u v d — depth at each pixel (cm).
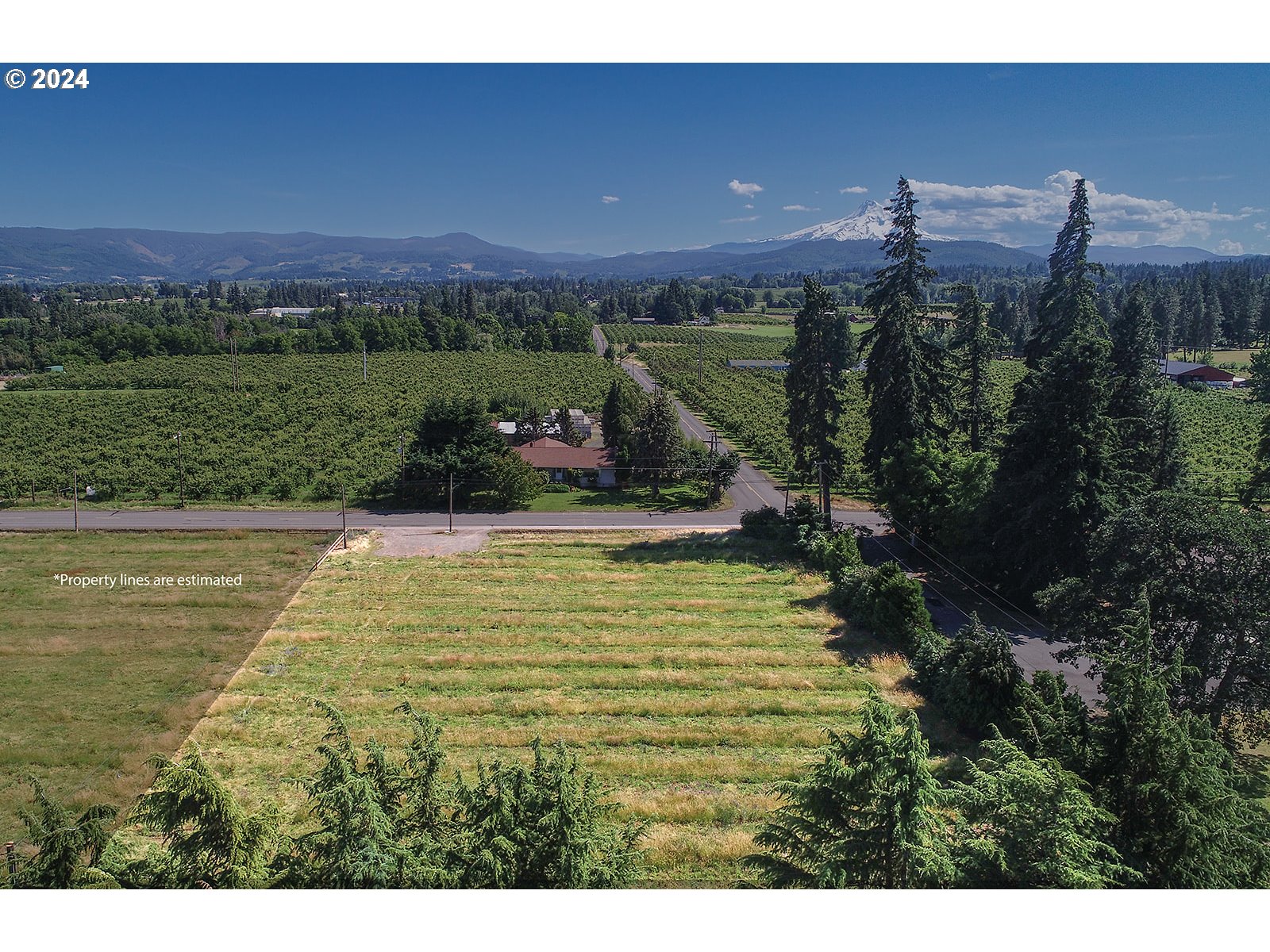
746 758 2708
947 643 3384
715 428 10069
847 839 1636
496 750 2758
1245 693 2306
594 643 3653
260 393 10981
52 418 9069
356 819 1499
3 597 4091
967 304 5756
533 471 6456
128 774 2586
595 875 1562
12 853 1845
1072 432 3694
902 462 4925
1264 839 1656
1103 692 1988
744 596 4294
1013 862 1511
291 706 3044
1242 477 7475
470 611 4003
